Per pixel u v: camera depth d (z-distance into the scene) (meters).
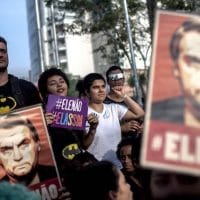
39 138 3.86
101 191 2.60
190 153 1.54
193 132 1.56
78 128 4.84
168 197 1.55
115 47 24.47
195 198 1.53
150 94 1.64
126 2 22.77
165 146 1.55
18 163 3.80
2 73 4.79
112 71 5.77
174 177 1.54
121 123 5.43
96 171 2.62
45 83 5.19
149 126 1.58
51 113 4.80
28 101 4.85
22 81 4.91
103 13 23.34
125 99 5.55
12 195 1.63
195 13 1.73
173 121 1.58
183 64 1.67
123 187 2.61
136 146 3.63
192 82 1.64
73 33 24.00
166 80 1.65
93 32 23.88
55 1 23.48
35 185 3.81
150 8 15.57
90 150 5.04
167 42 1.70
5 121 3.83
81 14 23.39
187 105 1.61
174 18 1.72
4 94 4.77
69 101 4.84
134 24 23.75
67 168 3.88
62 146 4.64
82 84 5.79
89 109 5.18
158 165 1.53
